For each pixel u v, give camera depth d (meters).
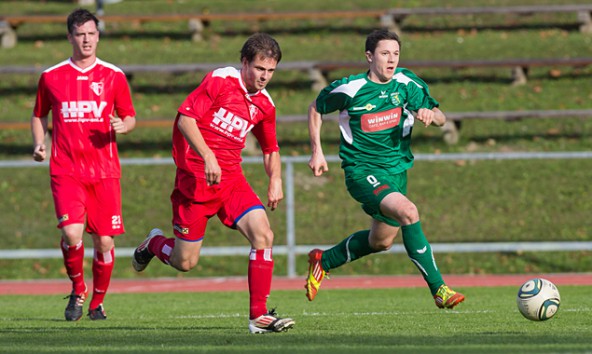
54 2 93.12
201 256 51.69
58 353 16.84
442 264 49.81
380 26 79.62
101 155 26.97
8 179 57.81
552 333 20.66
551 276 46.50
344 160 26.25
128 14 85.44
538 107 66.50
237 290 42.62
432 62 66.62
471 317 26.66
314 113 26.16
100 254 27.69
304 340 19.14
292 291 40.94
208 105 21.80
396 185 26.19
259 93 22.25
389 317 27.14
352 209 54.38
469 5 84.69
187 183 22.58
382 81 25.86
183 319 28.06
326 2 87.44
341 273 49.78
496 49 75.19
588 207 53.59
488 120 65.38
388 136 25.97
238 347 17.59
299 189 56.41
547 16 81.94
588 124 64.50
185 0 90.88
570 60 66.62
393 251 48.62
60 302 37.25
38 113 27.53
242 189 22.69
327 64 68.00
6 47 78.75
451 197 54.69
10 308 34.00
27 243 51.75
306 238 51.72
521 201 54.28
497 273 48.94
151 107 68.06
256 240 21.72
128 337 20.64
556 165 58.38
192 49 77.25
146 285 45.59
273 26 82.00
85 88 26.72
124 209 54.50
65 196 26.62
